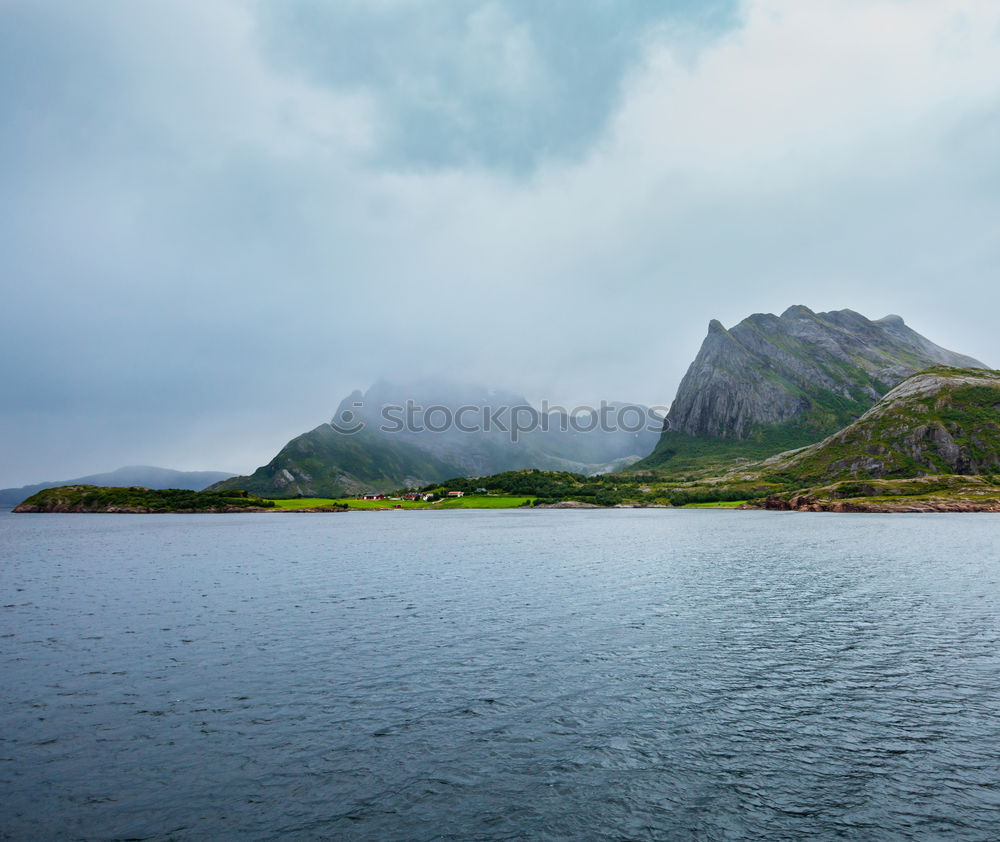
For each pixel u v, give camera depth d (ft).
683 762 78.43
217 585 225.15
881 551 326.85
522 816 66.44
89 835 63.52
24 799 70.59
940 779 73.82
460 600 187.52
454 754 80.89
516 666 117.50
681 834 63.00
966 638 138.00
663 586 211.82
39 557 345.10
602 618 159.43
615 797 70.28
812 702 98.73
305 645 133.90
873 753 80.59
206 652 129.18
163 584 229.45
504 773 75.92
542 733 87.15
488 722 91.04
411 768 77.25
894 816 66.03
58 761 79.82
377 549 375.04
